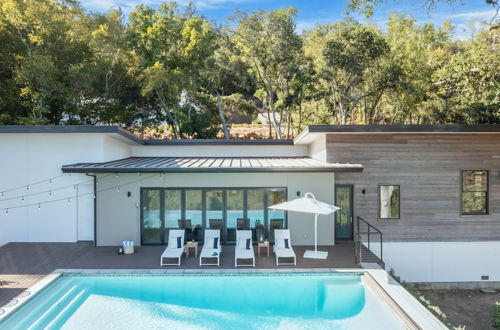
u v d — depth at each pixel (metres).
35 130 14.05
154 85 28.81
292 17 33.66
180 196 14.23
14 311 8.44
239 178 14.27
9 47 27.19
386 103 36.56
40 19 27.55
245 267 11.54
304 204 12.07
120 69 32.12
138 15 31.78
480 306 12.78
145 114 35.44
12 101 27.33
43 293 9.75
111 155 15.75
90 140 14.55
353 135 14.60
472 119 19.75
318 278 11.08
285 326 8.30
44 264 11.67
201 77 33.25
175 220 14.27
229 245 14.23
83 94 31.16
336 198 14.83
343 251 13.28
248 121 50.53
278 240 12.75
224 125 34.75
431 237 14.75
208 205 14.30
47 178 14.50
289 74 34.16
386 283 10.16
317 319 8.65
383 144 14.61
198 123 32.50
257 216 14.35
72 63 29.92
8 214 14.54
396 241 14.49
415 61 32.09
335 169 12.78
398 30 35.12
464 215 14.77
